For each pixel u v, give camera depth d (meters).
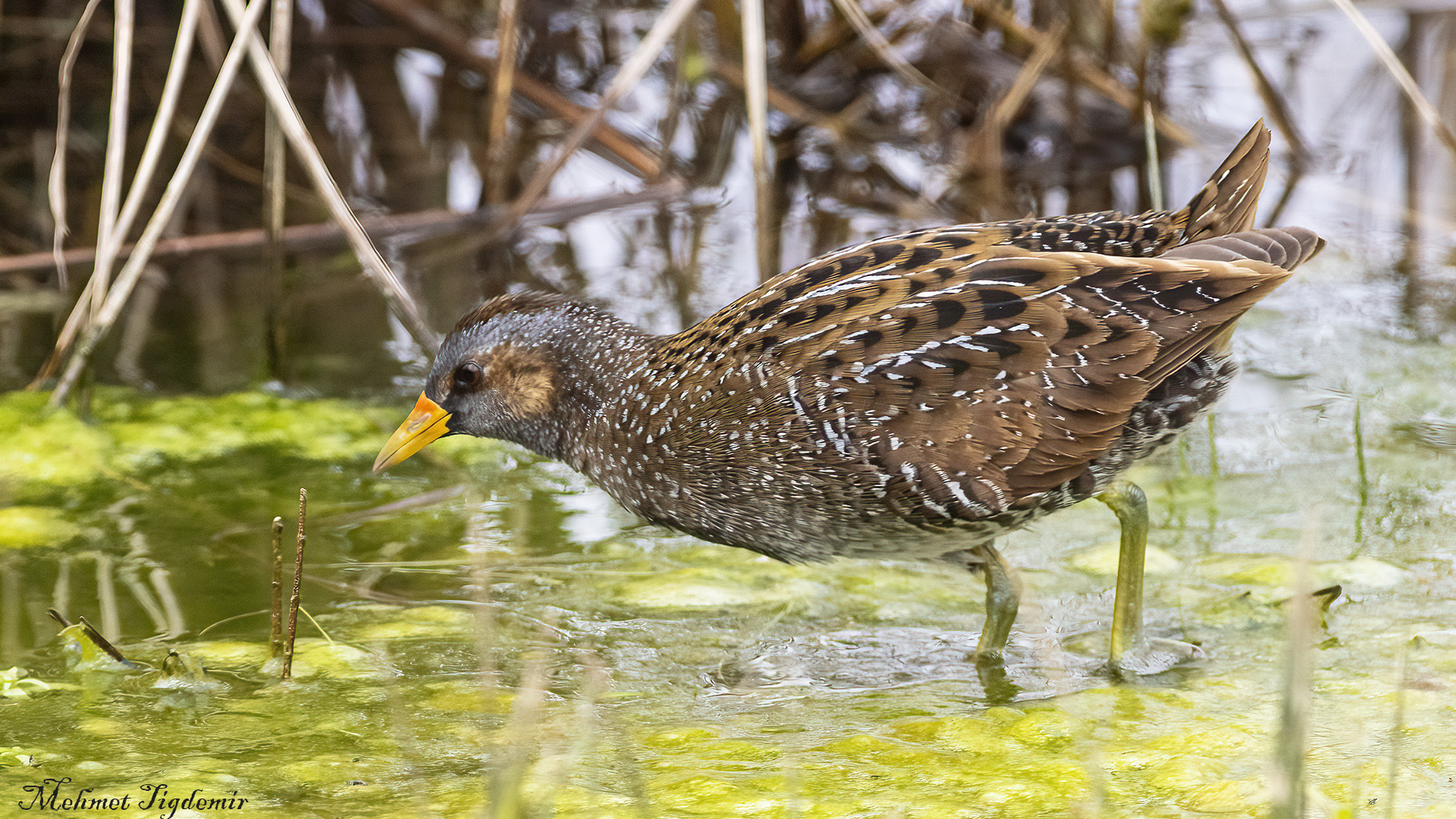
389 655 8.05
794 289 7.61
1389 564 8.76
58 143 10.91
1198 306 7.12
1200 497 9.93
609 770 6.73
